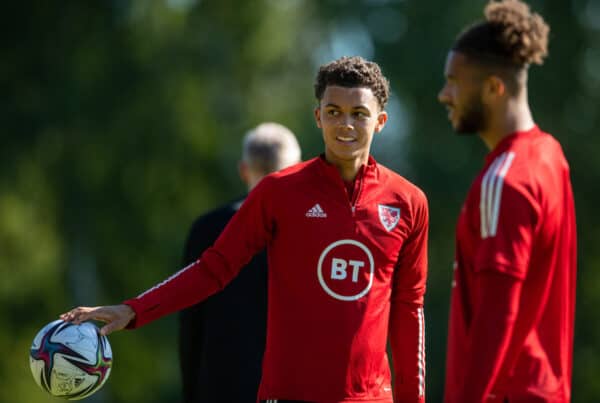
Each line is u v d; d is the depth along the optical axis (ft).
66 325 61.05
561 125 345.92
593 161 343.67
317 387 59.31
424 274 63.46
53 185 305.73
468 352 56.85
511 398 58.39
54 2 298.97
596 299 335.88
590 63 360.69
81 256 313.12
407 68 355.15
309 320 59.88
